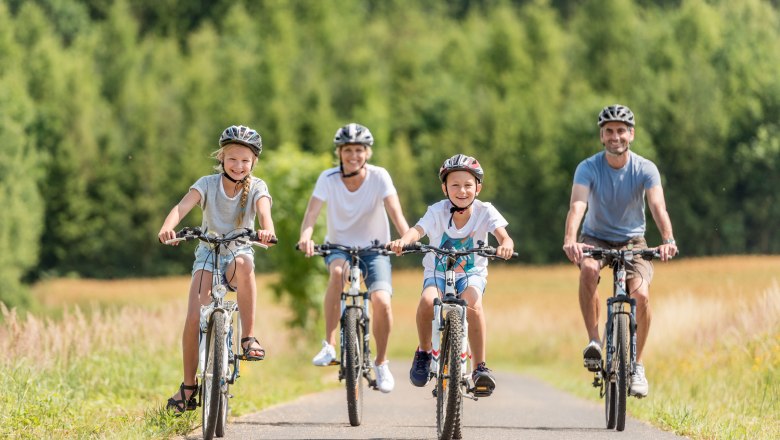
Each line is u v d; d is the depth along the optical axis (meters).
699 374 26.97
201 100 196.25
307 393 27.81
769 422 18.77
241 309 15.39
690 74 185.50
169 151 186.00
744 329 28.30
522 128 196.62
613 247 18.92
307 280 45.09
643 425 18.44
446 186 16.03
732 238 176.25
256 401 21.69
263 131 195.75
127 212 179.25
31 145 127.56
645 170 18.53
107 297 129.62
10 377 19.95
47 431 15.73
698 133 180.50
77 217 173.88
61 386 21.44
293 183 44.22
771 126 178.38
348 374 17.20
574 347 60.56
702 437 16.39
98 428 15.98
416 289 114.56
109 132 181.00
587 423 19.17
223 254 15.47
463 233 16.05
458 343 14.59
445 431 14.63
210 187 15.41
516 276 117.75
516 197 192.50
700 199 179.38
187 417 16.33
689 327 33.31
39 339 24.19
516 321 66.81
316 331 45.62
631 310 17.33
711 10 199.25
